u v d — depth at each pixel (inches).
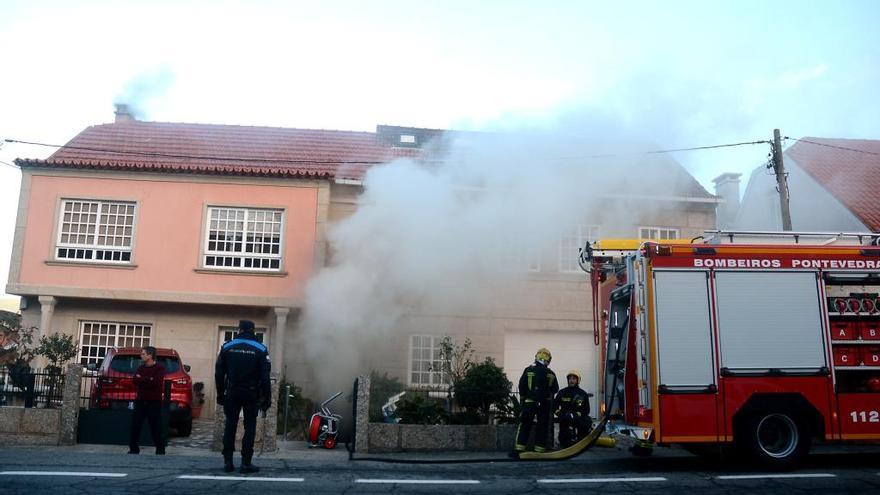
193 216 650.8
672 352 350.9
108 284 639.1
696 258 359.9
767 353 354.6
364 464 374.3
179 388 502.9
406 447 428.5
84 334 650.8
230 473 324.5
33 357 563.8
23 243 640.4
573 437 431.5
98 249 647.8
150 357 400.8
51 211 645.9
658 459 399.9
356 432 424.8
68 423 419.2
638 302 360.5
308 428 491.2
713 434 346.3
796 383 353.1
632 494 294.4
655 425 344.8
